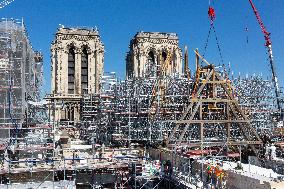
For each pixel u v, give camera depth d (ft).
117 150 206.39
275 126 255.91
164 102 227.61
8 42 211.20
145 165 171.01
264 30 351.25
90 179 169.78
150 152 209.26
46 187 139.85
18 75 207.00
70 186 141.49
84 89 413.39
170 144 195.31
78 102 390.83
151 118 221.66
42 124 239.91
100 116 278.05
